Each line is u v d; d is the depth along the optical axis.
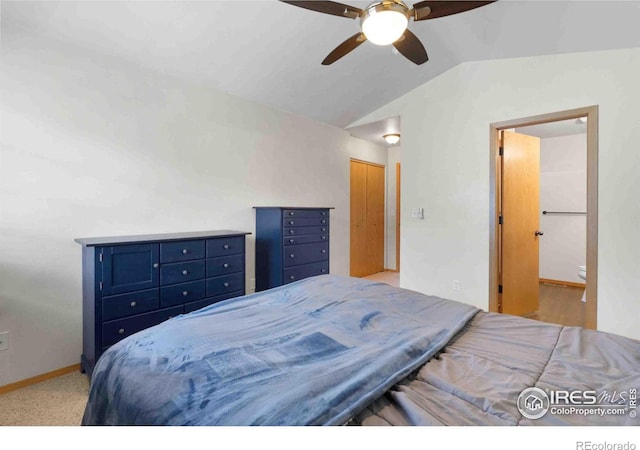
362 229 5.20
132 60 2.47
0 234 1.98
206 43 2.40
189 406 0.82
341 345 1.14
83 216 2.29
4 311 2.00
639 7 1.95
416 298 1.70
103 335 2.01
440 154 3.42
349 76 3.18
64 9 1.92
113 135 2.41
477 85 3.13
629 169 2.39
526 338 1.23
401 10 1.52
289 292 1.80
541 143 4.95
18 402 1.89
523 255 3.35
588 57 2.55
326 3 1.53
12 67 1.98
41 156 2.10
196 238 2.46
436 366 1.01
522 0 2.14
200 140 2.94
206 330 1.26
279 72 2.92
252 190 3.39
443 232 3.41
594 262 2.54
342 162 4.51
